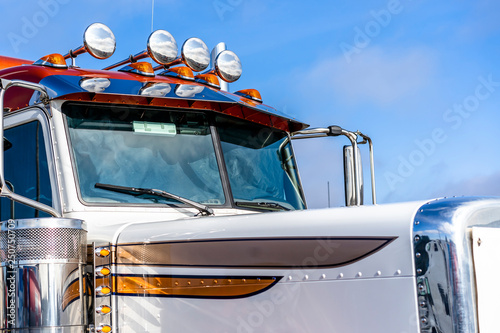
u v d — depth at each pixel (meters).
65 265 3.24
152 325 3.27
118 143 3.81
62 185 3.62
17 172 3.90
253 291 3.04
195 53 4.47
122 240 3.41
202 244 3.20
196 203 3.76
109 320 3.37
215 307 3.12
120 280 3.38
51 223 3.25
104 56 4.25
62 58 4.14
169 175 3.88
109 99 3.83
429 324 2.62
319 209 3.03
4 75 4.07
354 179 4.49
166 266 3.27
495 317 2.70
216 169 4.07
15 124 3.94
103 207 3.60
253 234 3.09
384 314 2.71
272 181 4.41
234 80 4.77
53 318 3.18
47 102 3.75
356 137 4.73
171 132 3.98
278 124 4.59
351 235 2.84
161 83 4.06
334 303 2.83
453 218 2.67
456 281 2.61
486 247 2.72
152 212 3.70
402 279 2.69
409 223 2.73
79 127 3.75
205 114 4.14
